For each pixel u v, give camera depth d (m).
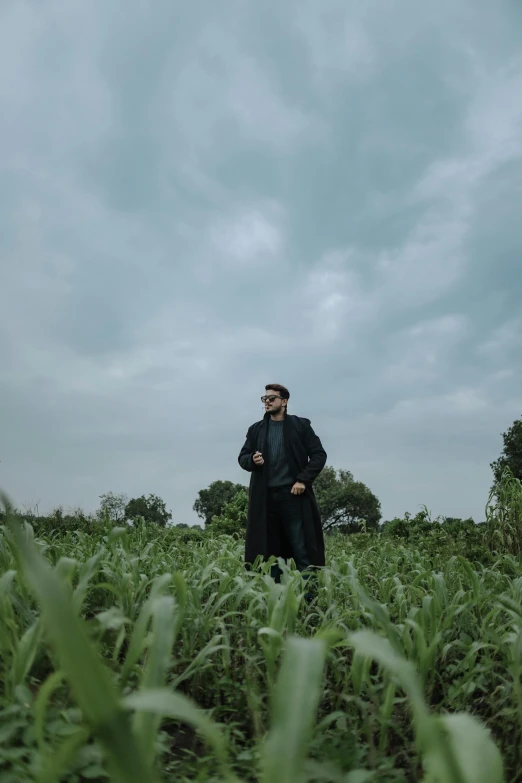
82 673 0.75
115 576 3.01
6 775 1.34
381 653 1.12
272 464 5.97
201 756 1.99
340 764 1.66
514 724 2.09
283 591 2.57
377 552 6.44
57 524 8.48
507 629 2.87
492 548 7.70
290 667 0.93
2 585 2.11
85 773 1.40
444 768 0.92
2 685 2.01
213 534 11.41
